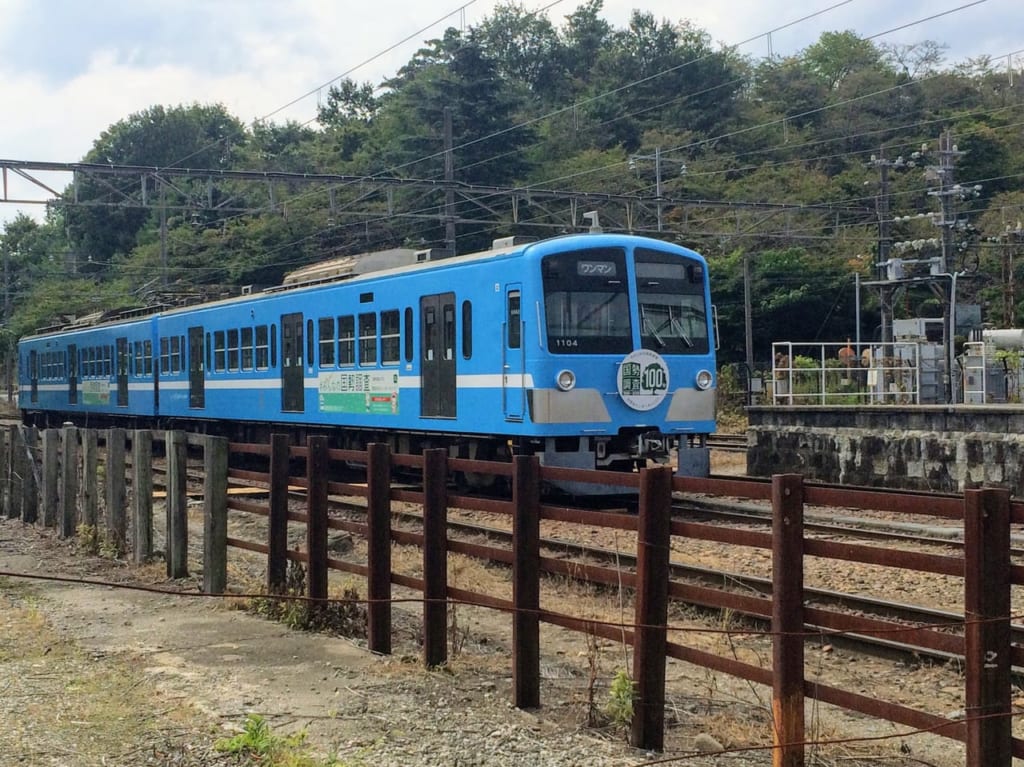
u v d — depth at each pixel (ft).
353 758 18.29
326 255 164.14
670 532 19.42
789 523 16.83
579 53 270.67
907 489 54.39
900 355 87.86
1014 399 84.12
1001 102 215.92
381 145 194.80
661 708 19.36
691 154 199.11
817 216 174.09
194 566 37.37
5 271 237.04
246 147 269.03
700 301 50.78
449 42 170.30
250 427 75.77
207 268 176.14
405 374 55.42
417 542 24.95
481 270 49.85
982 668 14.58
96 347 98.58
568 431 46.98
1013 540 38.29
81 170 80.38
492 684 23.40
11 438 50.55
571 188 176.65
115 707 20.95
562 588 33.65
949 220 97.81
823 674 24.93
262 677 23.40
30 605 30.94
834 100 225.76
